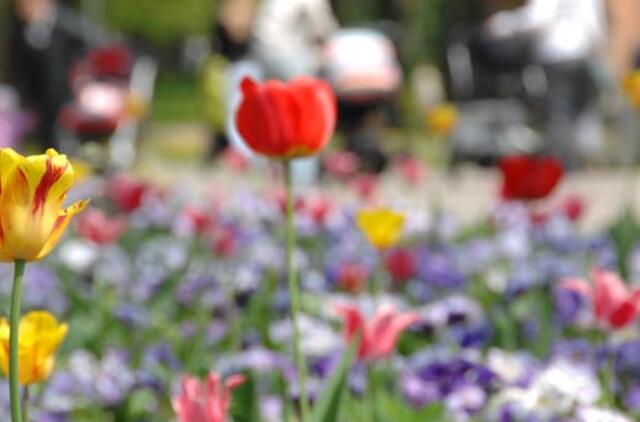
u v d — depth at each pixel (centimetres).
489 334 562
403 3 3522
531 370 472
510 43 1739
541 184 668
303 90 366
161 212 1048
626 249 834
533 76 1741
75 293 670
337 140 2228
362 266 738
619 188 1593
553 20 1745
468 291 720
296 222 930
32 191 266
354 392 468
